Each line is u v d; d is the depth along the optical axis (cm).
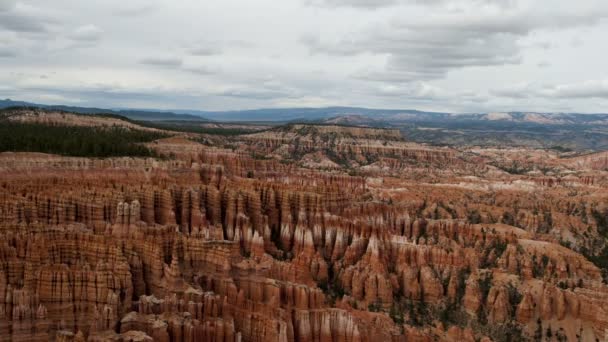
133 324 7494
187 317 7731
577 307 10769
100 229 10869
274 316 8450
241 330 8400
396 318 10788
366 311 10669
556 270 12394
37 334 7275
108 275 7831
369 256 12231
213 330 7800
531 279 11862
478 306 11231
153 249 8806
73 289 7712
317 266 12212
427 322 11006
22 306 7244
